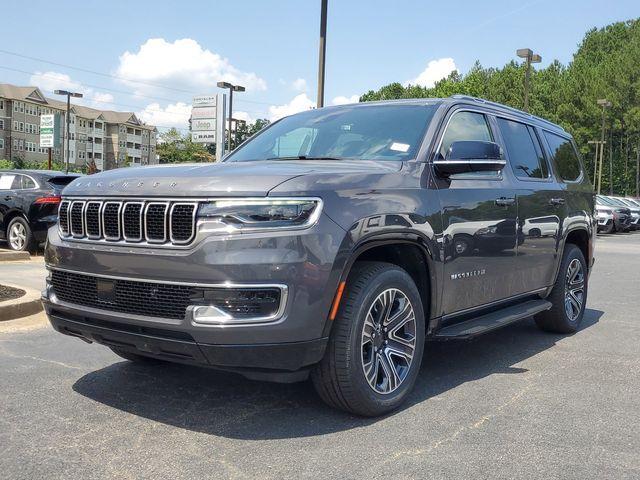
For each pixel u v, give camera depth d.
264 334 3.14
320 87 16.61
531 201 5.22
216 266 3.12
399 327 3.82
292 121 5.20
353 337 3.45
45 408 3.79
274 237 3.17
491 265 4.64
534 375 4.70
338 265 3.30
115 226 3.49
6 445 3.23
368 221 3.49
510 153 5.24
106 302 3.50
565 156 6.44
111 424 3.55
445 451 3.24
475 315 4.74
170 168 3.69
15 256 11.09
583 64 73.81
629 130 63.56
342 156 4.38
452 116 4.62
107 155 125.69
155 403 3.91
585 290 6.43
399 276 3.76
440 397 4.13
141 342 3.38
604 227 27.92
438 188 4.14
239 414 3.73
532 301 5.57
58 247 3.76
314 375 3.53
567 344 5.76
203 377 4.47
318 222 3.28
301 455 3.16
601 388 4.39
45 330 5.93
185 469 2.98
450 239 4.14
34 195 11.91
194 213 3.21
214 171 3.44
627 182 68.44
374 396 3.62
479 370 4.83
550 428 3.60
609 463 3.13
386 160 4.16
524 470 3.03
